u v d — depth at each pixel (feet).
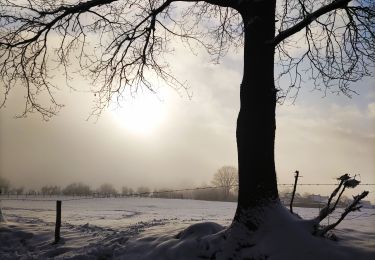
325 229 30.25
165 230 39.78
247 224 31.68
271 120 34.04
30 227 53.16
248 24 34.96
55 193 362.94
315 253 28.02
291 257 28.07
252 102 34.14
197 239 33.12
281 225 30.58
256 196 32.37
